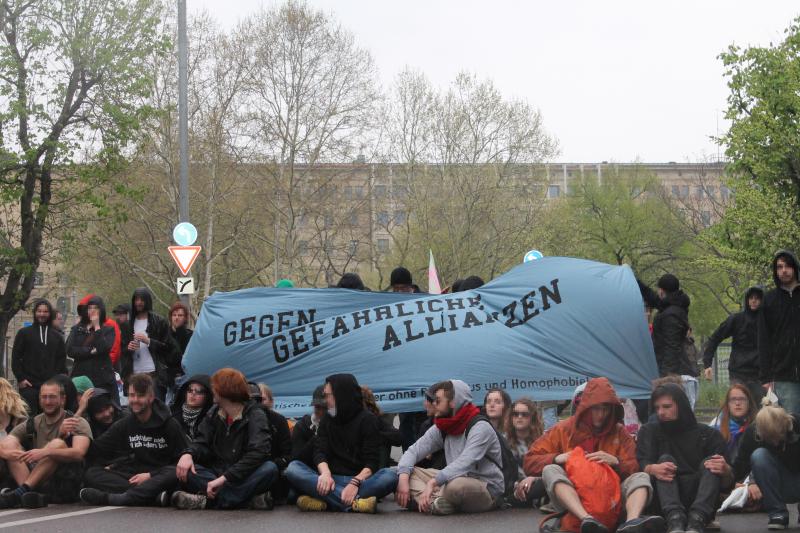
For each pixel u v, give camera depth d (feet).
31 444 40.37
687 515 31.24
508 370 46.06
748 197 117.29
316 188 192.24
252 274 195.42
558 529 31.76
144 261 189.67
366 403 39.58
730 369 51.16
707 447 32.35
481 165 207.41
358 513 36.96
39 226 114.42
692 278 196.75
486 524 34.17
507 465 38.50
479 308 47.70
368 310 48.44
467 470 36.91
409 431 47.98
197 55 177.37
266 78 185.37
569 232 211.41
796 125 116.67
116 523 34.32
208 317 49.08
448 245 207.31
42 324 54.85
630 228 213.05
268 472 37.81
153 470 39.63
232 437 38.52
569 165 380.78
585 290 47.34
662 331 51.52
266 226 194.59
